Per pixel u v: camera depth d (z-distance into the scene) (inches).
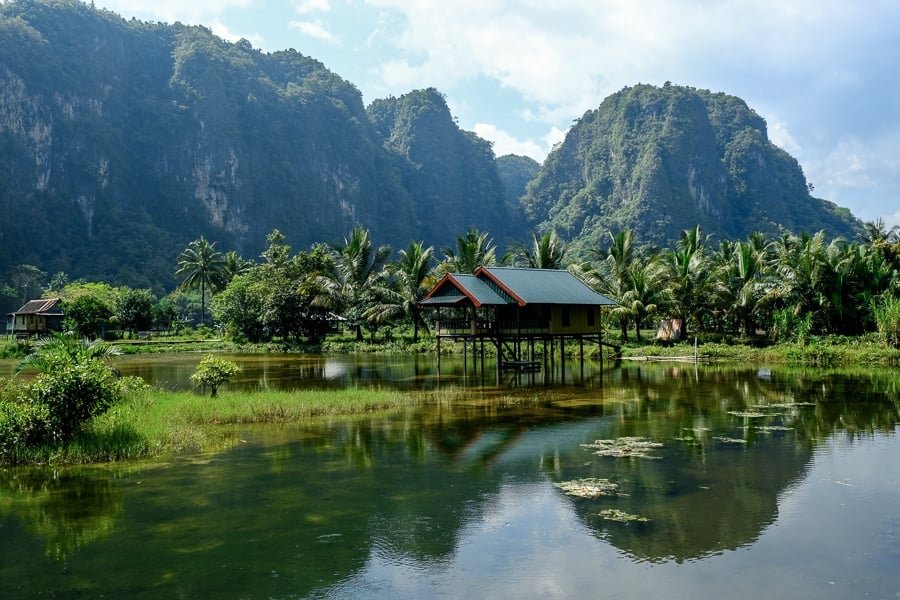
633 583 355.9
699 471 576.1
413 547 408.2
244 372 1501.0
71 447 621.0
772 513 463.2
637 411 901.8
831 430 753.0
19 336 3041.3
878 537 417.1
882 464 595.8
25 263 5398.6
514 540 418.0
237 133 7386.8
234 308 2640.3
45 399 633.6
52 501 498.0
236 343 2610.7
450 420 835.4
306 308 2455.7
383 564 383.6
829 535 420.8
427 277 2237.9
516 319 1355.8
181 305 4744.1
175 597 342.6
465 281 1378.0
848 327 1852.9
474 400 1011.3
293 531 436.1
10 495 513.0
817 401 976.9
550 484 540.1
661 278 2033.7
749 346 1859.0
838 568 371.9
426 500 500.4
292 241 7411.4
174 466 601.3
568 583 356.8
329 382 1277.1
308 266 2640.3
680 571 370.0
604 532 429.4
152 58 7775.6
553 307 1393.9
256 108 7760.8
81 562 386.6
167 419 767.1
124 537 425.7
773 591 345.1
